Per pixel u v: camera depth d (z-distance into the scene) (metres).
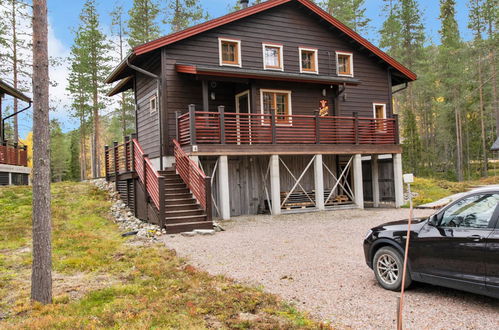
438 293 5.38
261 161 15.62
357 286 5.79
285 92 16.52
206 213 11.30
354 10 38.28
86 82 33.66
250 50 16.53
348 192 18.33
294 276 6.41
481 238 4.60
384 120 17.02
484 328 4.16
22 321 4.69
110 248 8.91
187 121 13.57
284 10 17.47
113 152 16.47
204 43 15.61
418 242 5.24
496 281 4.45
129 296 5.56
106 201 14.80
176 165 13.71
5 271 7.09
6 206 13.19
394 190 17.08
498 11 38.81
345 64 19.00
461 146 38.75
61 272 7.04
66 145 57.69
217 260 7.69
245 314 4.81
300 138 15.03
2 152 18.69
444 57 39.50
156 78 14.84
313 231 10.70
